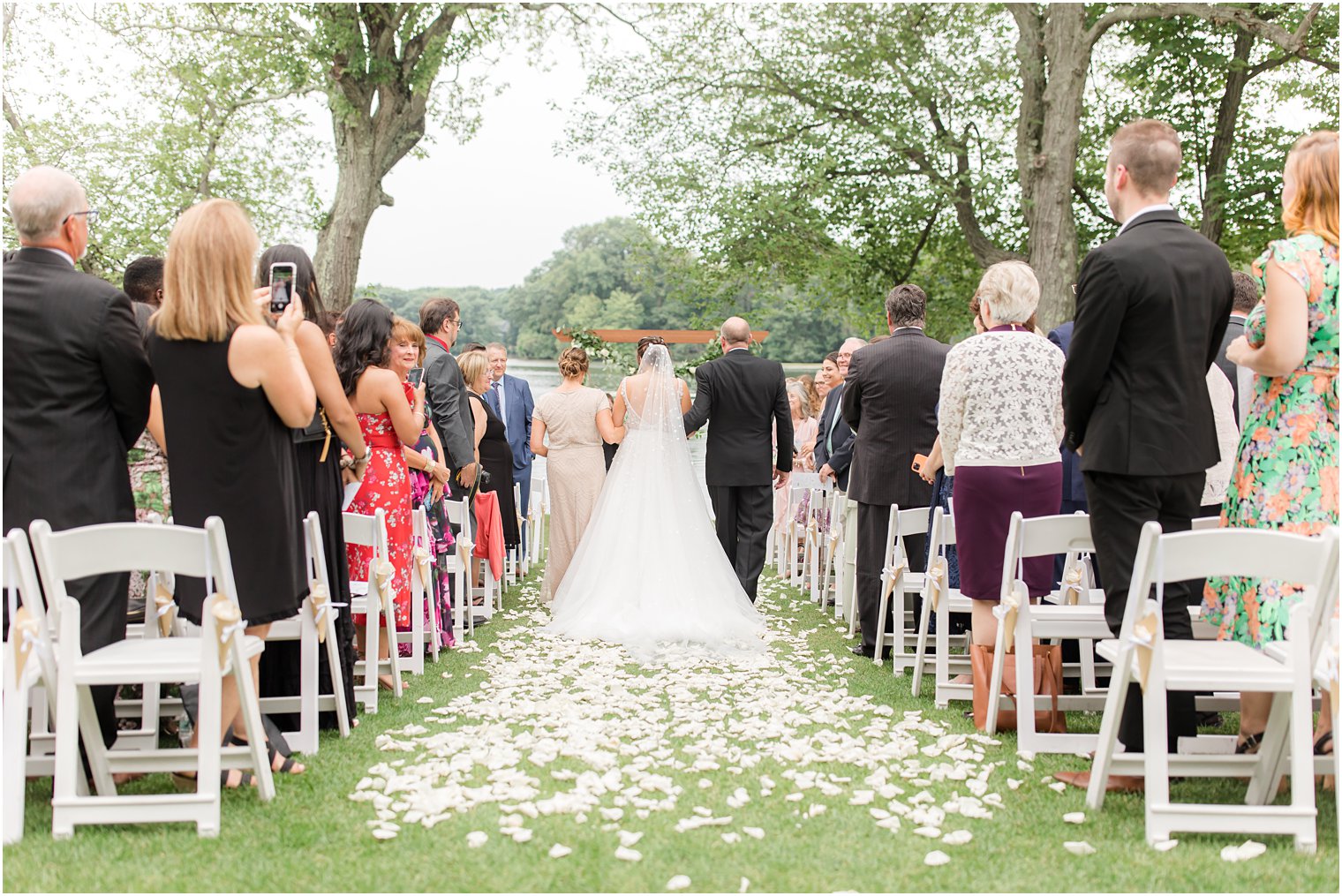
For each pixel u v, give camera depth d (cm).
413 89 1483
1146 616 294
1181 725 352
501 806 322
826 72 1731
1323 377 328
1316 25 1458
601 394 747
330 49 1368
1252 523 338
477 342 734
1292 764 290
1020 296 435
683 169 1714
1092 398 341
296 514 347
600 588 633
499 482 766
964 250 1830
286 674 411
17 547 296
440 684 497
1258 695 341
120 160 1528
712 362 719
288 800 328
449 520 618
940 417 437
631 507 644
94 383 333
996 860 284
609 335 1087
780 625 675
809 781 348
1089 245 1727
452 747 385
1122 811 322
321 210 1725
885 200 1744
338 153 1493
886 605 555
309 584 383
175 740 395
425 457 541
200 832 296
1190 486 336
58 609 298
